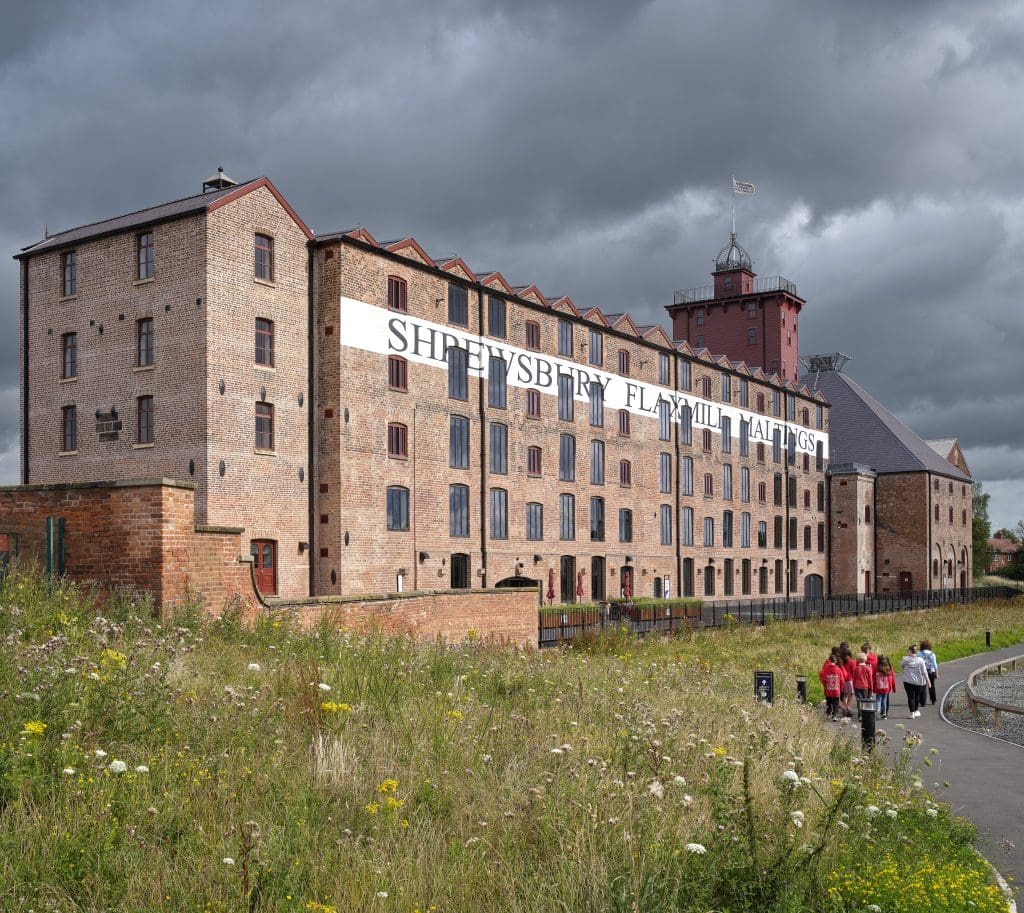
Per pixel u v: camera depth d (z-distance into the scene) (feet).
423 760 26.53
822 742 42.68
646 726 33.60
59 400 118.93
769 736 36.86
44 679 26.45
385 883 18.84
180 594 50.16
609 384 175.32
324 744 26.43
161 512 49.24
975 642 145.28
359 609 66.80
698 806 25.72
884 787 33.65
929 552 279.49
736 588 215.92
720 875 20.89
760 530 228.63
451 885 19.36
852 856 24.29
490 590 87.35
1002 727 67.41
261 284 113.19
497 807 23.80
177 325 108.68
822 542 265.34
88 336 116.78
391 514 126.31
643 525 182.80
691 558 197.88
